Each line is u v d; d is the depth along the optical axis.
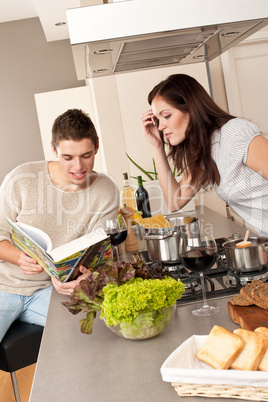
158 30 1.50
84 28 1.50
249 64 4.30
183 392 0.91
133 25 1.50
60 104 5.14
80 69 2.06
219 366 0.95
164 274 1.31
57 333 1.36
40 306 2.16
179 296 1.21
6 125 6.23
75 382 1.05
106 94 3.64
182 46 2.01
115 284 1.21
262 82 4.32
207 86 3.69
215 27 1.57
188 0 1.50
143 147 3.70
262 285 1.31
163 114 2.17
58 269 1.54
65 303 1.26
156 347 1.15
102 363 1.12
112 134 3.68
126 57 2.04
